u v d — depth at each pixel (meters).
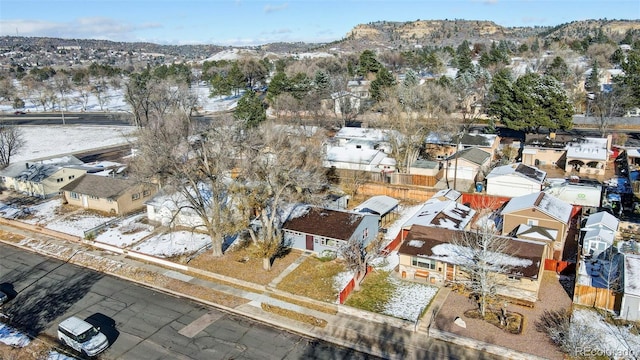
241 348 29.53
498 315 31.22
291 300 34.75
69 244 46.56
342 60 175.12
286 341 30.09
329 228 41.19
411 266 36.59
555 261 36.31
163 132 44.72
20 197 61.09
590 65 127.50
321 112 96.12
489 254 33.06
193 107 96.38
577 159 60.53
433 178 57.66
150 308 34.72
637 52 111.31
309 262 40.19
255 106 76.25
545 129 82.50
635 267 32.09
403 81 103.06
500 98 76.31
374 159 63.44
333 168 61.19
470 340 28.39
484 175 59.62
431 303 33.03
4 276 40.69
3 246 47.28
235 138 48.31
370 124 78.81
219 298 35.56
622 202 49.28
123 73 195.50
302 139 60.88
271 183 39.97
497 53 129.62
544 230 39.72
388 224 47.97
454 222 42.44
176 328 32.00
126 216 52.84
